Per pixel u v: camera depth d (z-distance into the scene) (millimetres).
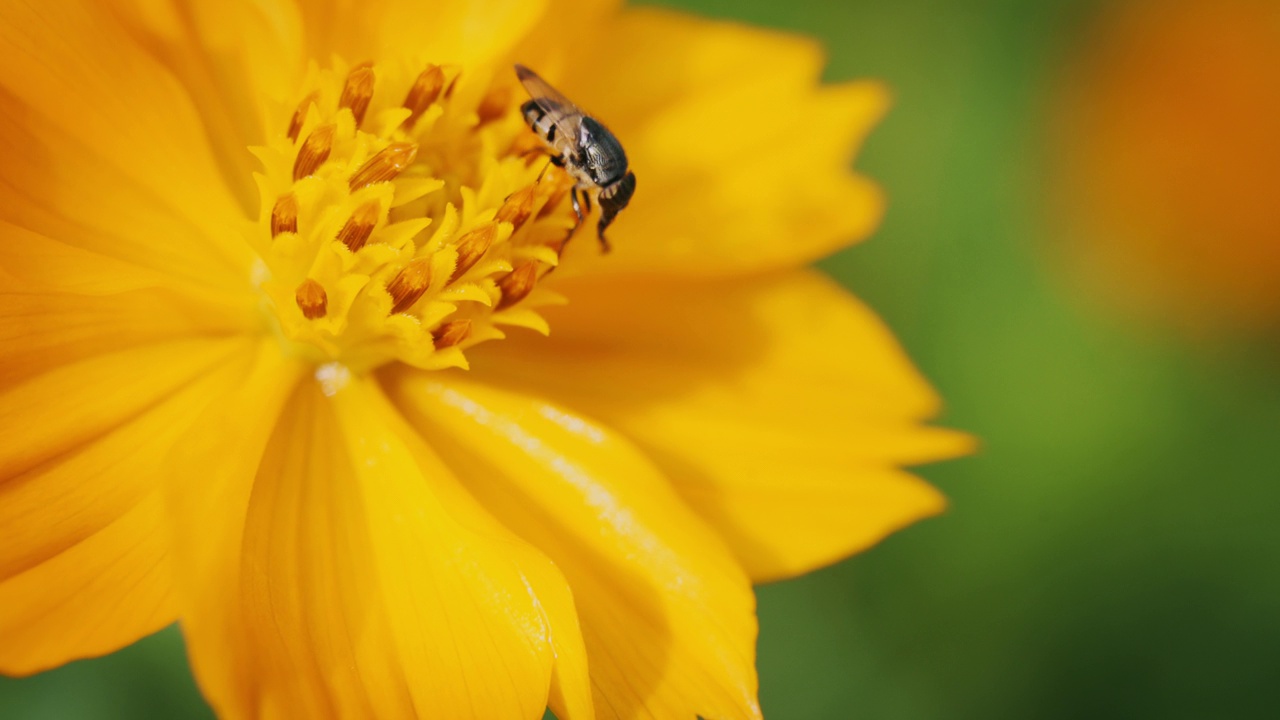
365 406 137
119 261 134
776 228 150
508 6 144
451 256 136
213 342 136
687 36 154
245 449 130
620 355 146
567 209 141
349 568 132
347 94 137
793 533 142
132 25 137
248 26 140
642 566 135
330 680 129
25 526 127
